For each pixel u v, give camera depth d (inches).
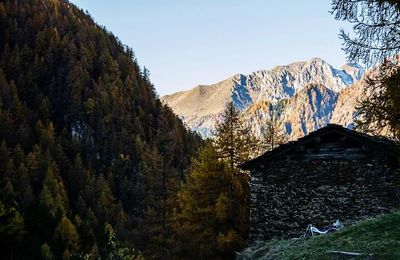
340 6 512.1
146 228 1571.1
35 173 4448.8
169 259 1419.8
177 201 1439.5
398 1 478.9
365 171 863.7
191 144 5954.7
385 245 533.0
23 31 7721.5
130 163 5393.7
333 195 879.1
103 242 3403.1
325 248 592.7
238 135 1315.2
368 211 849.5
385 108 495.5
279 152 924.0
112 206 4303.6
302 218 895.1
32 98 6441.9
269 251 744.3
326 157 896.3
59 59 7106.3
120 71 7490.2
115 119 6156.5
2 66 6806.1
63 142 5561.0
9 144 5073.8
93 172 5137.8
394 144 846.5
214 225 1240.8
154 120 6594.5
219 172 1273.4
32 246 2810.0
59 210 3508.9
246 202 1232.2
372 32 501.4
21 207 3494.1
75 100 6176.2
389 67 494.9
